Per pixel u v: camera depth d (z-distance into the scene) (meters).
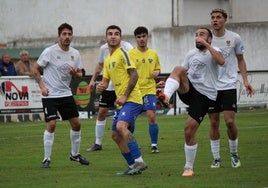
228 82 28.08
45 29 87.50
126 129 25.48
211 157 31.45
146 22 85.00
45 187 23.88
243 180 24.52
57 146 37.41
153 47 81.38
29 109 55.12
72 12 86.75
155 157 32.00
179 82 24.83
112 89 35.16
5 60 56.78
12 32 87.88
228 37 28.58
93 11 86.06
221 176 25.50
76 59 29.50
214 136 28.00
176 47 81.00
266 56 80.25
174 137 40.53
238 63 29.14
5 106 54.50
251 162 29.50
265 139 38.66
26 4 87.62
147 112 34.22
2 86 54.31
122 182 24.48
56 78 29.28
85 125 49.84
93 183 24.44
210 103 25.42
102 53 35.53
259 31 80.00
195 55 25.56
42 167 29.14
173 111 57.91
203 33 25.64
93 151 35.22
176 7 84.56
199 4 88.25
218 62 25.09
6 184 24.72
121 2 85.56
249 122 49.47
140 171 26.00
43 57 29.08
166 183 24.05
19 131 46.44
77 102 55.44
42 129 47.62
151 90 34.47
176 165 29.12
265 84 60.06
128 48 35.44
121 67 25.97
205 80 25.39
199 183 23.94
